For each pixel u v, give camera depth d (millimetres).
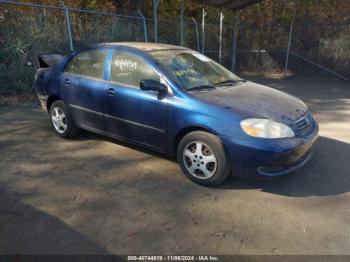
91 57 4867
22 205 3385
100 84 4613
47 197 3553
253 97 4059
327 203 3521
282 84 12109
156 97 4016
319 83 12406
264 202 3523
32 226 3041
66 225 3068
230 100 3846
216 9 16922
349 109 7855
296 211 3363
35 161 4457
